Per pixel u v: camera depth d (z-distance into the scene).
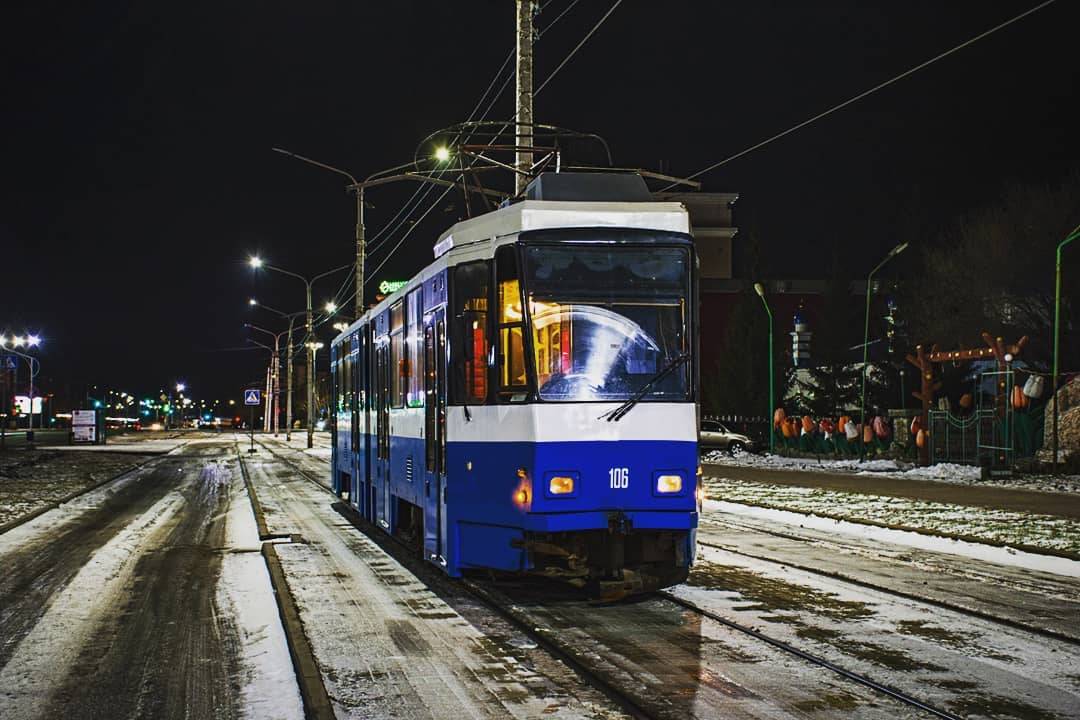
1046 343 37.34
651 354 9.70
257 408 164.00
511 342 9.67
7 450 49.69
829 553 13.51
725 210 64.94
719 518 18.17
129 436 90.69
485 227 10.14
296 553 13.82
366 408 16.81
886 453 33.09
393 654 7.95
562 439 9.35
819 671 7.37
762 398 46.38
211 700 6.77
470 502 10.11
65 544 15.05
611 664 7.59
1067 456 26.23
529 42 19.94
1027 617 9.20
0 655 8.05
